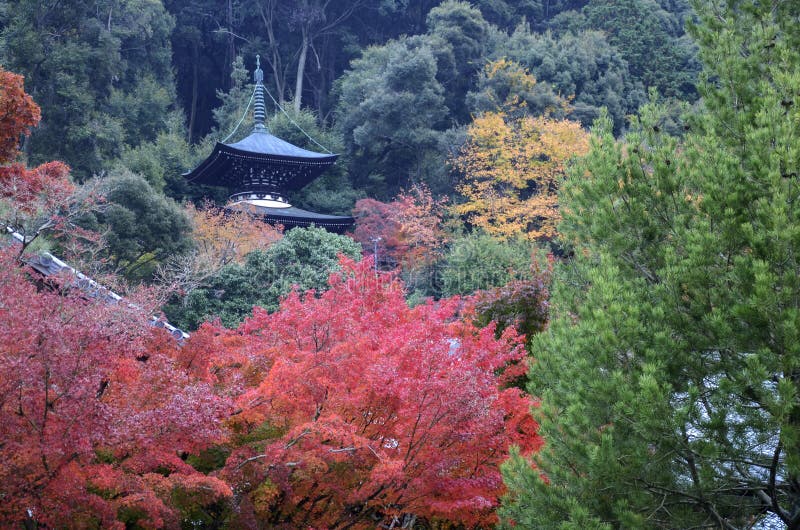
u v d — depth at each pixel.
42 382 5.72
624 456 6.81
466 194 46.06
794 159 6.75
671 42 65.62
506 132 46.16
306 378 7.22
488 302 13.27
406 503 7.57
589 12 67.19
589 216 8.02
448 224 45.62
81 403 5.77
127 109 56.56
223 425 7.34
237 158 45.22
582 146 44.31
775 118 7.12
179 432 6.24
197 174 48.03
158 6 61.31
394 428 7.55
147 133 58.91
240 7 72.12
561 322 7.97
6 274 6.61
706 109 8.07
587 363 7.02
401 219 45.75
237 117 62.16
